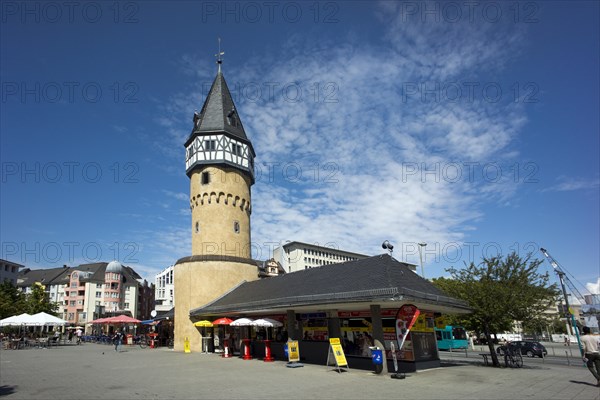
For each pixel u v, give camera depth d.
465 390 11.87
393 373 15.20
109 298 90.62
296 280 22.34
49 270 101.81
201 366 18.77
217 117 33.53
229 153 32.72
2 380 14.67
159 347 37.09
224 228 31.33
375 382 13.51
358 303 15.95
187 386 12.91
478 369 17.45
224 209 31.70
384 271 16.64
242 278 30.28
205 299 28.47
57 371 17.38
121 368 18.33
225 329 27.72
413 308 14.70
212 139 32.69
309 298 17.67
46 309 55.28
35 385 13.43
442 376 14.95
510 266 19.72
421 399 10.54
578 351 38.03
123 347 37.56
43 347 37.34
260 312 23.31
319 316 20.14
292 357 18.73
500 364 19.47
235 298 25.81
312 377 14.74
